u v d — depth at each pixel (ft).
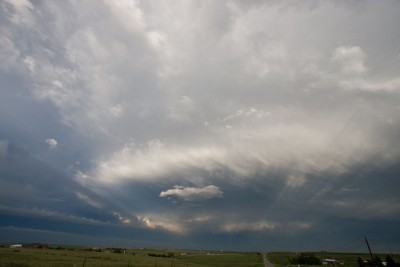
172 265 285.02
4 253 229.86
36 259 203.72
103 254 381.60
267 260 539.70
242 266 374.43
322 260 496.23
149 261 322.34
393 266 325.62
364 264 365.20
